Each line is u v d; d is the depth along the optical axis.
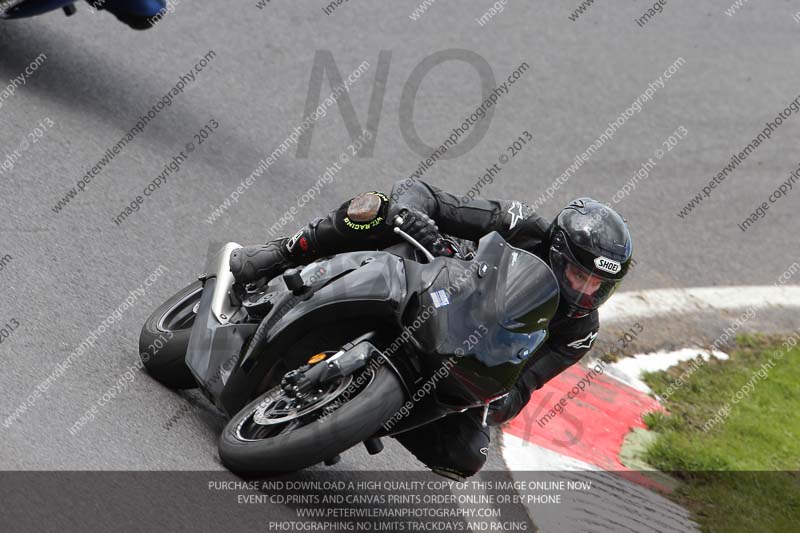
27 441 13.98
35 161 23.34
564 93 38.06
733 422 24.94
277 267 17.22
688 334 28.56
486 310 14.43
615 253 14.79
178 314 18.67
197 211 24.34
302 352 15.41
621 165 35.22
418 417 15.07
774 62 45.50
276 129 29.97
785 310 31.14
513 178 32.06
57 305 18.47
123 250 21.48
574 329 16.53
